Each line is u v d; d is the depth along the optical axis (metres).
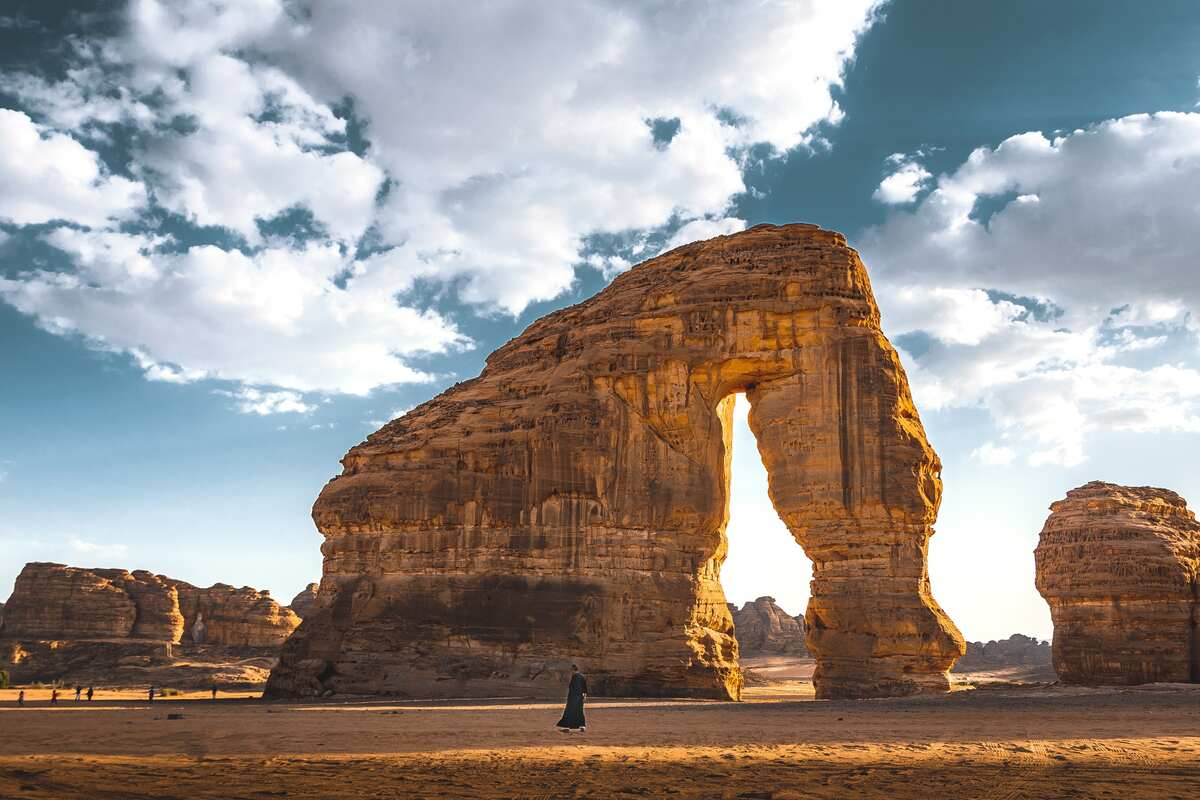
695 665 44.03
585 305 52.84
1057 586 49.69
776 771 18.12
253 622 114.19
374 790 16.42
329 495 49.09
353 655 45.19
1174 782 16.45
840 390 45.66
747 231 50.56
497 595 45.03
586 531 45.66
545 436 46.84
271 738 24.02
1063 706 31.45
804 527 45.31
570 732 25.14
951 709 31.52
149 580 114.69
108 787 16.73
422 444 48.19
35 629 105.69
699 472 46.56
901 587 43.22
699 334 47.59
